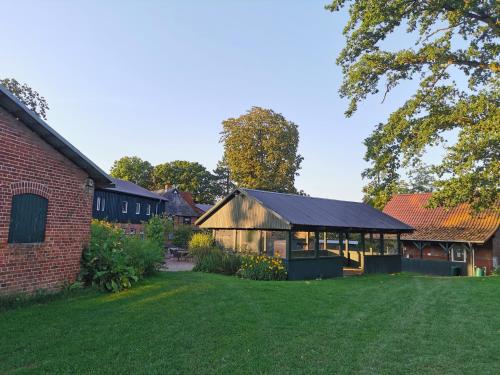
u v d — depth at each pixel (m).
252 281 13.96
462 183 17.50
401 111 20.12
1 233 8.57
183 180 71.75
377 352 6.36
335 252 25.25
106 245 11.45
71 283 10.53
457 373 5.53
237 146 47.69
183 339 6.74
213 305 9.34
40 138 9.74
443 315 9.16
